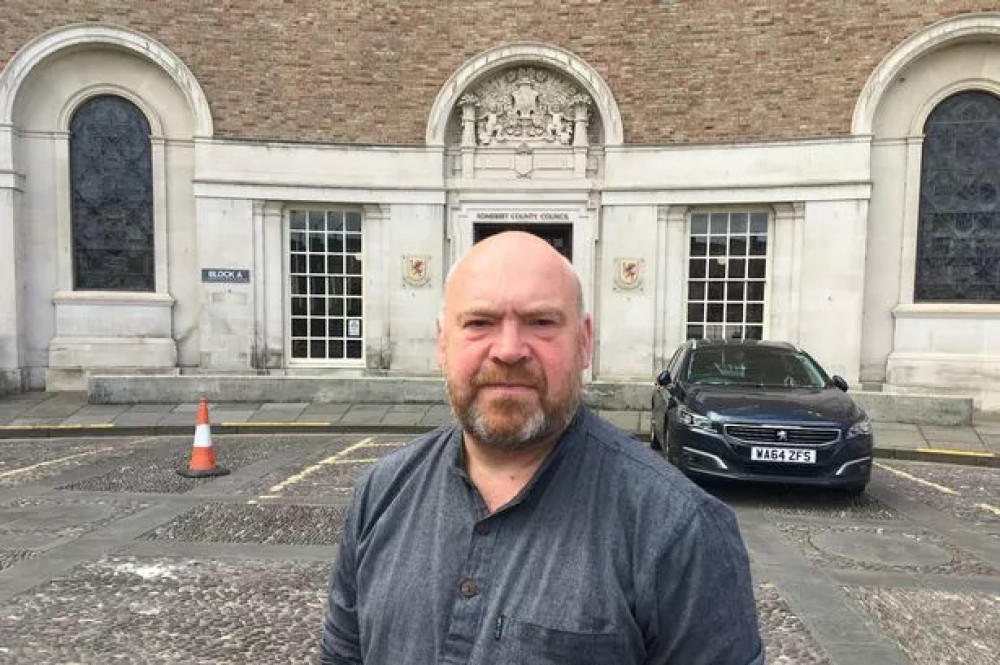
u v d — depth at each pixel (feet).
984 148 40.24
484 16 43.16
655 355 43.60
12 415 36.99
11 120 41.70
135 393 39.91
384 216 44.32
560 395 4.70
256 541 18.45
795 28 40.65
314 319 45.60
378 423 35.96
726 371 26.96
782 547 18.47
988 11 38.22
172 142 43.75
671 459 24.47
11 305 42.16
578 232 43.93
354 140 43.91
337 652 5.50
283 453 29.91
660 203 42.83
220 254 43.55
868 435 22.91
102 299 43.73
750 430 22.59
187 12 42.60
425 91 43.78
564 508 4.58
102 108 43.73
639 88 42.63
